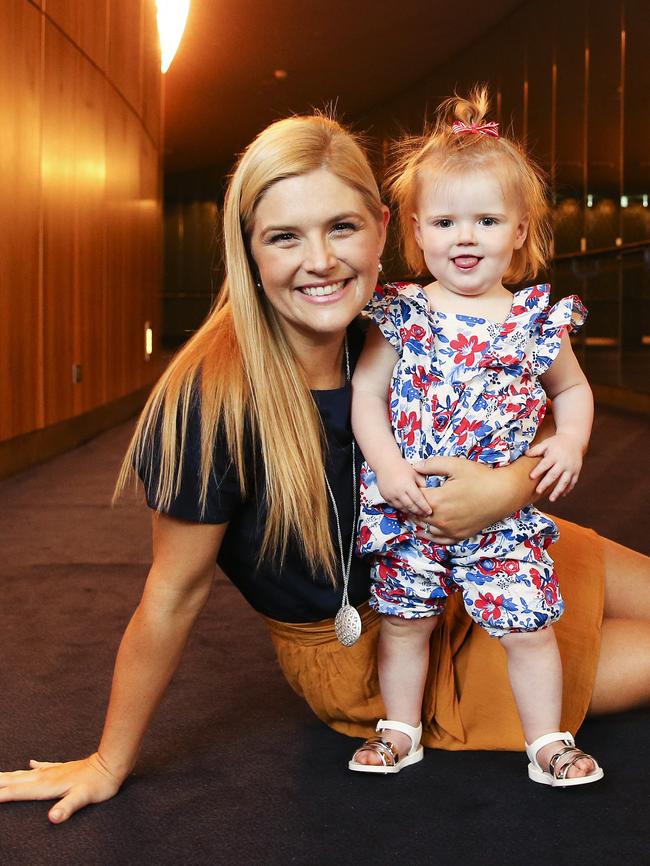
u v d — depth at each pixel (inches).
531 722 76.6
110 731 74.9
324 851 67.3
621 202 366.6
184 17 485.1
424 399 77.0
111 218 332.8
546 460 75.7
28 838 69.6
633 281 357.7
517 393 77.3
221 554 77.9
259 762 81.7
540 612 74.5
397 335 77.3
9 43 220.2
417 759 80.6
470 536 73.7
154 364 435.5
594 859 65.5
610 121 374.3
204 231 1008.9
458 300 80.4
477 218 78.4
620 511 183.6
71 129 275.6
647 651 84.2
